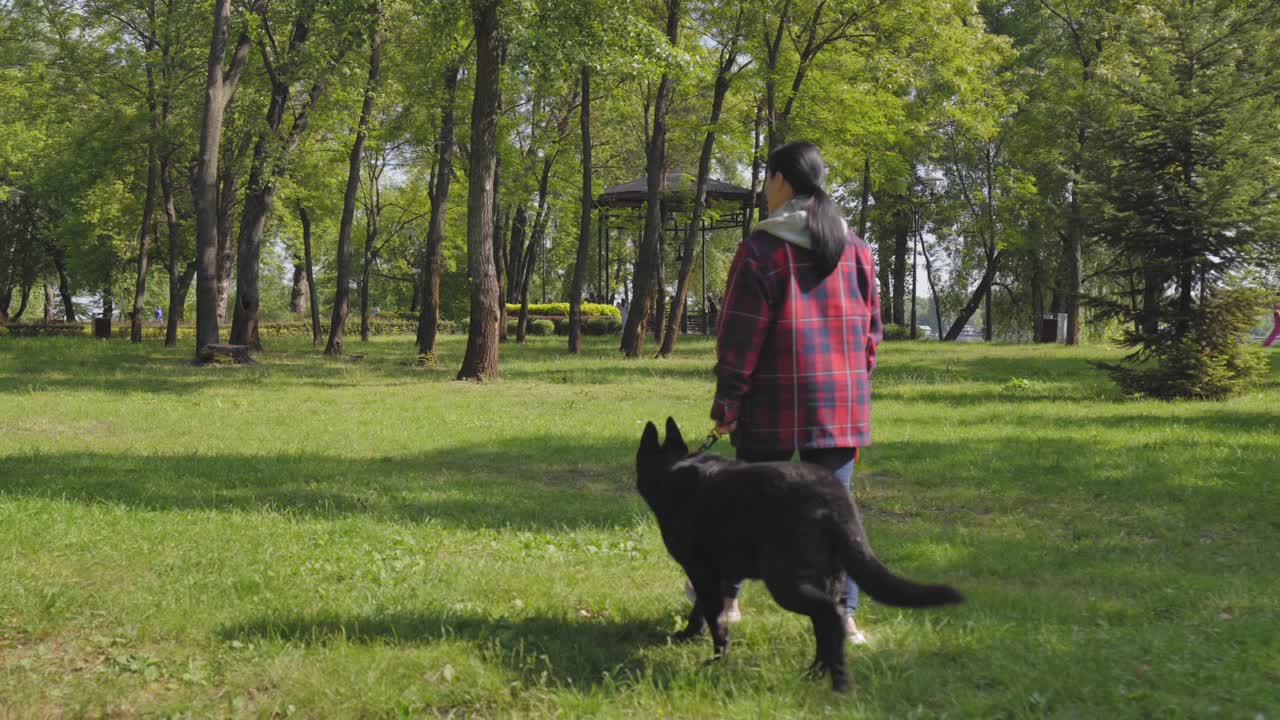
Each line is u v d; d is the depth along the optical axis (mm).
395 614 4457
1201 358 15156
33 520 6359
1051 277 40031
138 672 3771
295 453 10391
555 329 47188
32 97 29297
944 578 5371
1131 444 10406
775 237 3754
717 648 3848
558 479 9023
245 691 3609
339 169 34406
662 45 19406
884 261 45156
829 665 3395
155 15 27562
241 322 26797
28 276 49344
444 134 25562
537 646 4105
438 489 8297
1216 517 7039
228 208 30281
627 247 56062
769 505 3334
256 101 25781
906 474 8977
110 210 37438
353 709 3393
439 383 18953
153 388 17344
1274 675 3562
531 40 17812
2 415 13297
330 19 20922
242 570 5281
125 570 5277
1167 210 15148
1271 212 14508
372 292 65375
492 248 19719
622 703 3385
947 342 38312
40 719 3293
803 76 24844
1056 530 6781
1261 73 15328
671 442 3875
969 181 41250
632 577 5277
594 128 35719
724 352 3742
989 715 3225
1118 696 3316
